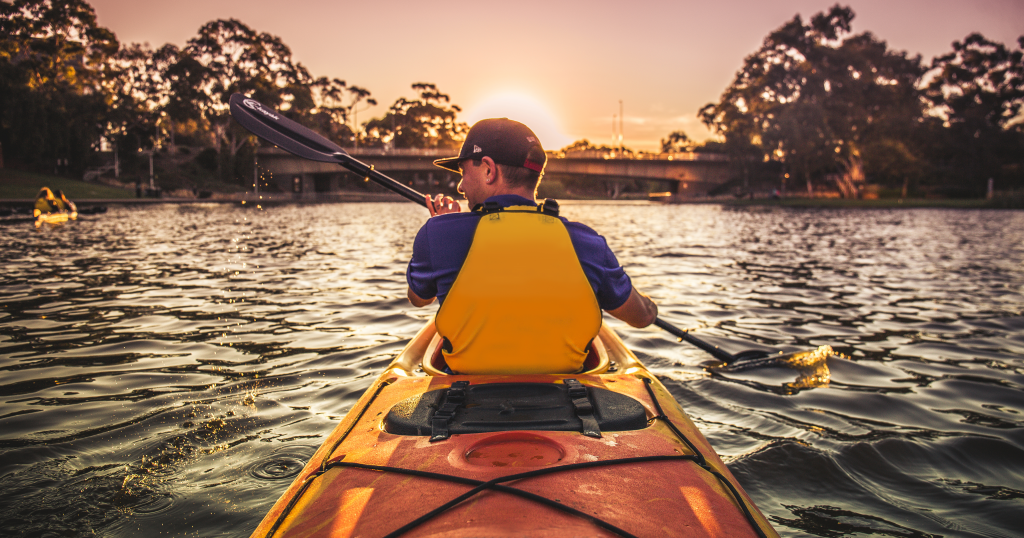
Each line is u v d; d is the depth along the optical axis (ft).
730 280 25.52
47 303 18.65
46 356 12.69
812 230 63.93
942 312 18.81
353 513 3.39
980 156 184.03
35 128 156.04
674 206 164.66
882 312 18.78
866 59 190.29
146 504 6.67
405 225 64.13
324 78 259.80
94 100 179.73
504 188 5.28
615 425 4.17
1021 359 13.30
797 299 20.98
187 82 193.77
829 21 197.16
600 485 3.52
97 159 193.26
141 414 9.35
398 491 3.51
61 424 8.91
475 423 4.07
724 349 14.11
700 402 10.38
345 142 268.82
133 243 39.63
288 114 206.18
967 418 9.61
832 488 7.29
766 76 201.36
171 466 7.58
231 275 25.18
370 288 21.94
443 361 7.29
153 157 201.36
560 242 4.85
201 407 9.66
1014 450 8.35
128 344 13.74
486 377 4.99
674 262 32.19
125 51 214.07
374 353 13.03
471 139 5.37
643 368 6.36
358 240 44.27
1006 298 21.42
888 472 7.70
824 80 189.78
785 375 11.93
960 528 6.40
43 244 37.99
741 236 53.98
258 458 7.81
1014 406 10.19
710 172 205.36
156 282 23.12
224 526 6.25
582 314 4.90
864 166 187.42
